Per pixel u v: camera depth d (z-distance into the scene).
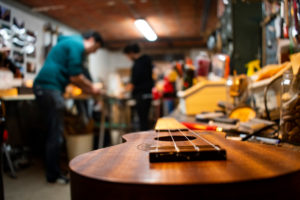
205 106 1.70
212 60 2.17
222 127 0.92
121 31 6.29
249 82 1.30
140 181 0.32
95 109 4.04
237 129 0.89
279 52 1.18
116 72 8.51
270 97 1.04
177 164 0.40
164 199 0.31
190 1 4.25
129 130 4.41
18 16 3.88
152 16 5.13
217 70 2.02
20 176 2.43
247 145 0.56
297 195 0.34
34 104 2.96
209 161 0.41
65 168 2.65
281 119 0.71
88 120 3.22
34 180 2.31
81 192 0.35
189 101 1.71
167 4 4.41
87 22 5.39
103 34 6.61
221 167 0.38
